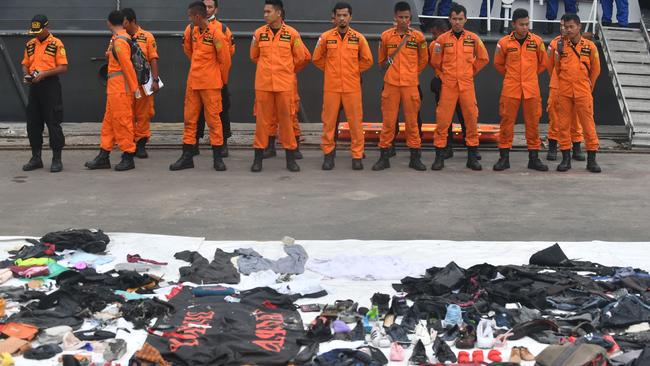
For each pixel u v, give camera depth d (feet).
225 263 19.51
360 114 31.65
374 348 15.17
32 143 31.30
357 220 24.64
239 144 36.40
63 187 28.63
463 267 19.85
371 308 16.76
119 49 30.45
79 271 18.40
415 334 15.84
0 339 15.24
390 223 24.36
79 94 38.24
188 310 16.67
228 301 17.24
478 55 31.78
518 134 39.50
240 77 38.55
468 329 15.75
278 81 30.45
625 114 37.01
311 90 38.99
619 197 28.04
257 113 31.04
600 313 16.61
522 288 17.71
